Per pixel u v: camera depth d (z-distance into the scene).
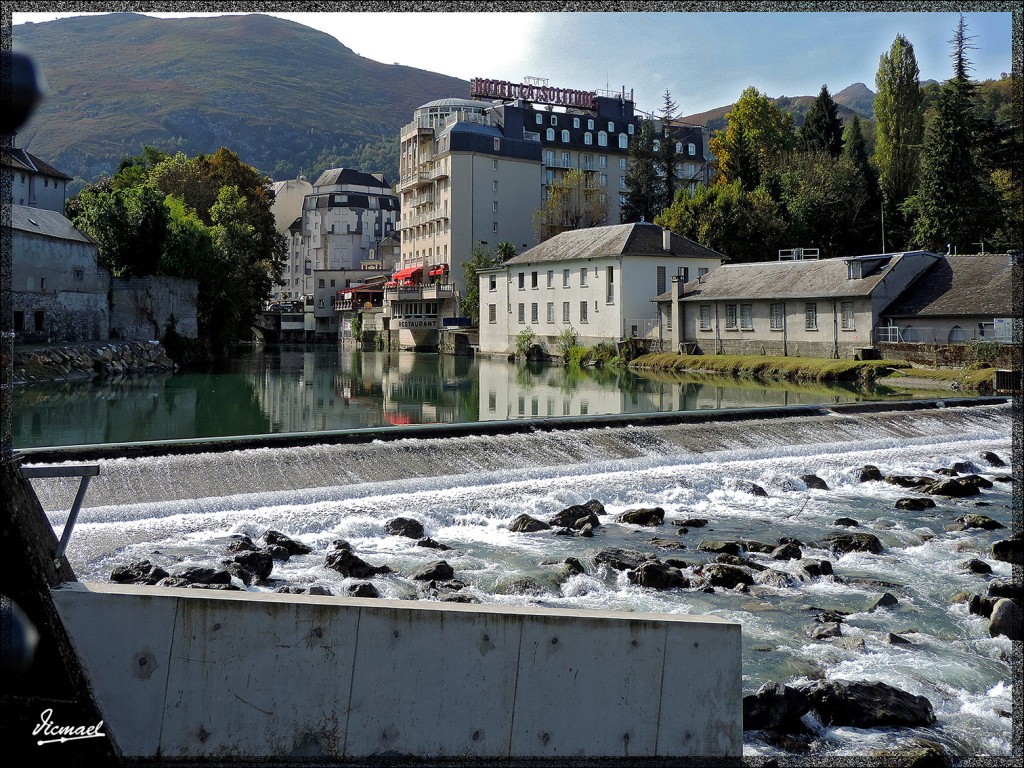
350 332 119.19
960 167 62.62
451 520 16.25
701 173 121.81
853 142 92.62
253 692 5.58
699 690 5.94
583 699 5.83
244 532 14.91
